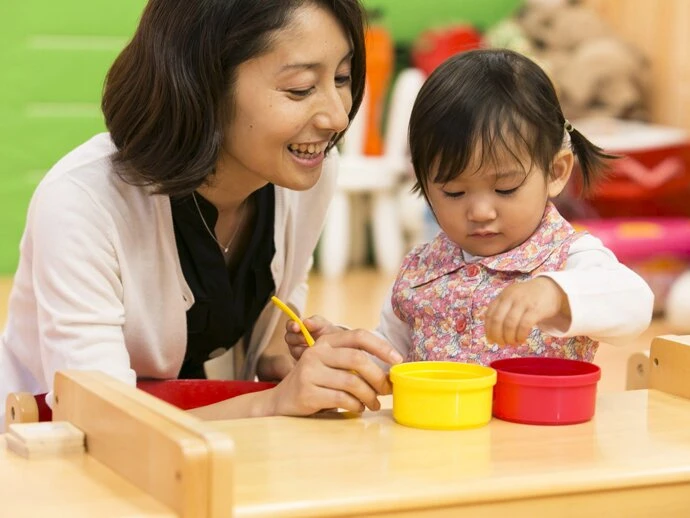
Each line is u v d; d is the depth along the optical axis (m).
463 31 4.90
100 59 4.74
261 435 1.04
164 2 1.29
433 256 1.38
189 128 1.27
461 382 1.06
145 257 1.36
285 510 0.83
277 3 1.22
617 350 3.13
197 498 0.79
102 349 1.27
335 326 1.36
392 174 4.81
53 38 4.70
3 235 4.72
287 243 1.55
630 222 3.96
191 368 1.60
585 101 4.47
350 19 1.27
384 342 1.17
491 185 1.26
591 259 1.24
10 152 4.69
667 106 4.62
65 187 1.31
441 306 1.32
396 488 0.87
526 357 1.19
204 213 1.41
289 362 1.63
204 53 1.25
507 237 1.29
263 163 1.29
